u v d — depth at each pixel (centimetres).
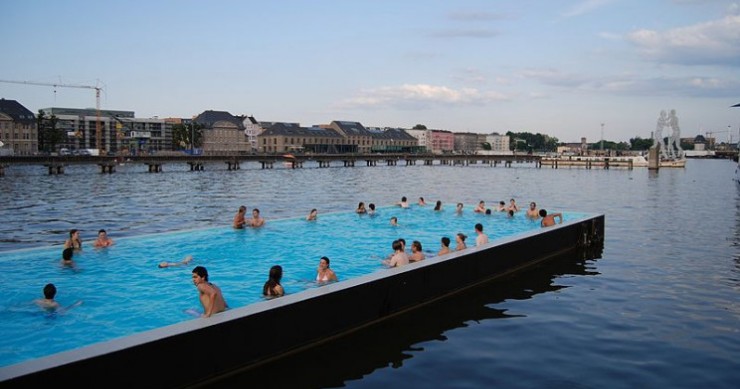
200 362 838
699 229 2828
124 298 1310
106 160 8981
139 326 1109
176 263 1677
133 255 1792
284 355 972
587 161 12681
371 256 1886
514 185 6831
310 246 2041
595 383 883
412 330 1144
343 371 924
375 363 963
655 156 11262
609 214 3584
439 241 2231
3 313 1188
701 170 12300
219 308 1045
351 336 1099
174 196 4741
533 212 2820
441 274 1374
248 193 5169
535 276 1686
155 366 779
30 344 1006
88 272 1563
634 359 993
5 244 2277
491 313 1278
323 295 1041
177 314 1189
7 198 4403
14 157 8019
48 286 1247
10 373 650
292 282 1494
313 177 8406
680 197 5000
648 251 2153
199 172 9688
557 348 1048
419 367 948
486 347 1051
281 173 9644
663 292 1497
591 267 1830
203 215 3353
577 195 5253
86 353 721
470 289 1499
